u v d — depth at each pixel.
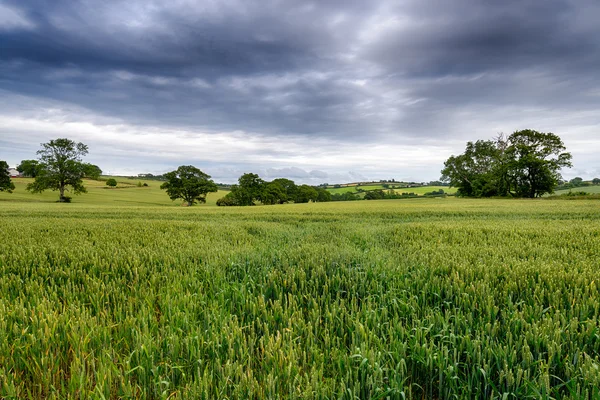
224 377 2.07
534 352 2.45
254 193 86.00
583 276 3.95
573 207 26.45
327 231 11.63
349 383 2.18
